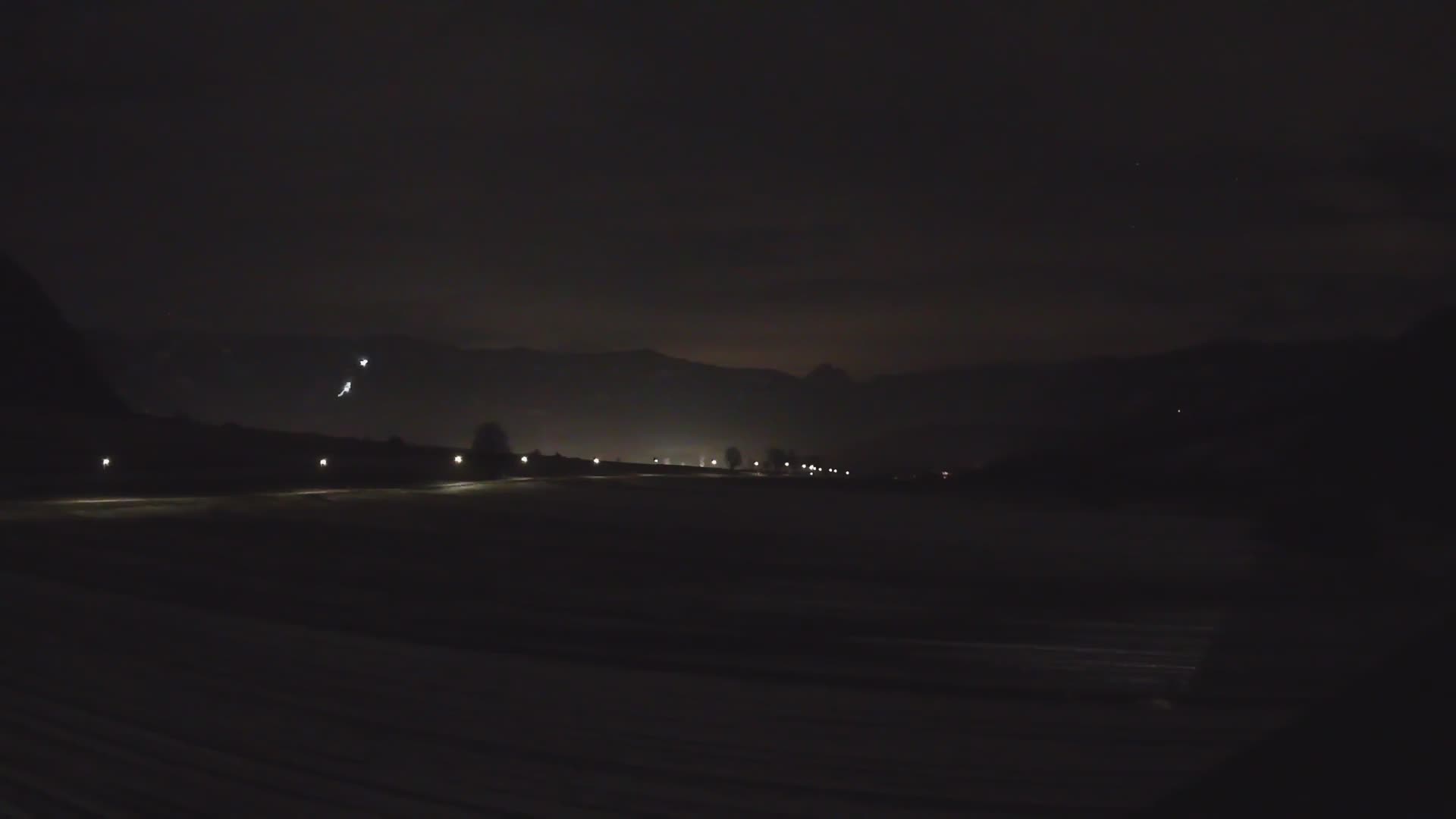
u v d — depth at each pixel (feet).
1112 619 34.86
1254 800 19.80
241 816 19.48
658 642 32.89
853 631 34.17
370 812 19.60
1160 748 22.65
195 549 50.26
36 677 28.37
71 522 57.88
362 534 56.85
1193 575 41.42
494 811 19.70
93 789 20.74
